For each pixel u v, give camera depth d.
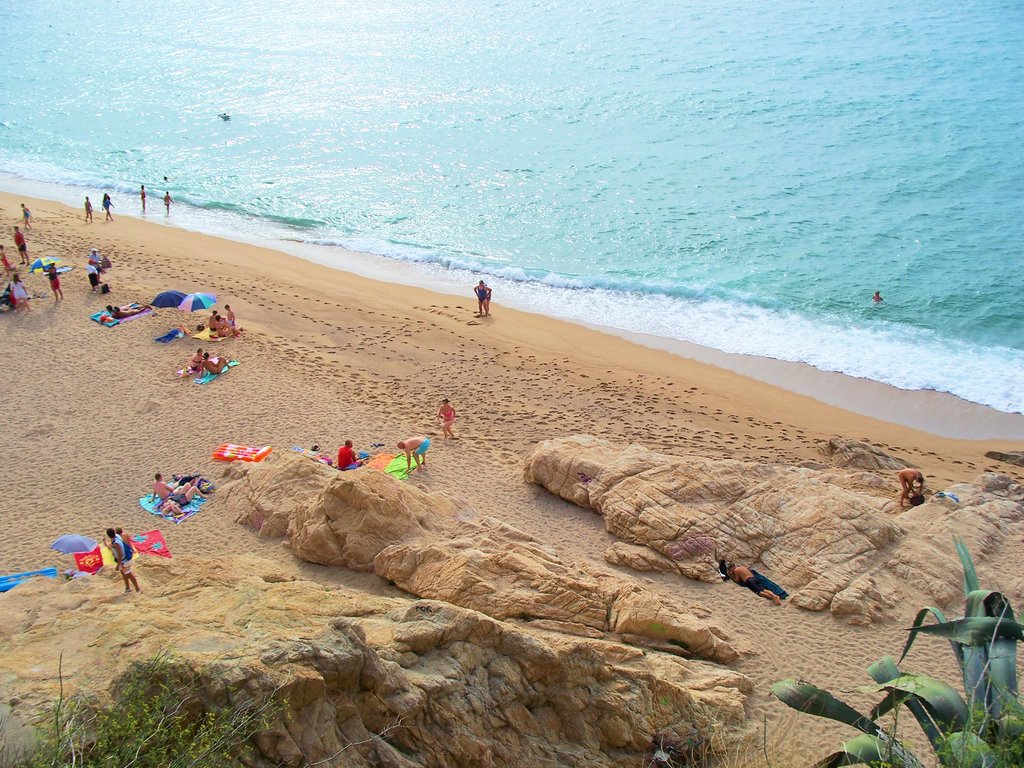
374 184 52.66
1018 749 6.17
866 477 22.75
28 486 21.72
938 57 80.06
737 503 19.33
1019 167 53.59
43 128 64.31
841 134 60.75
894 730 6.86
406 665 9.79
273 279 37.97
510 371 30.38
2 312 31.73
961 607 16.92
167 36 99.81
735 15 102.94
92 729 7.91
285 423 25.22
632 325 35.09
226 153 58.53
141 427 24.75
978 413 28.98
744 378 30.97
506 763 9.69
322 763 8.16
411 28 100.94
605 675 11.19
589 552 18.91
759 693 14.05
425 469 22.66
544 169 55.12
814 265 41.00
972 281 39.00
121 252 39.44
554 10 109.88
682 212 47.91
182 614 11.37
